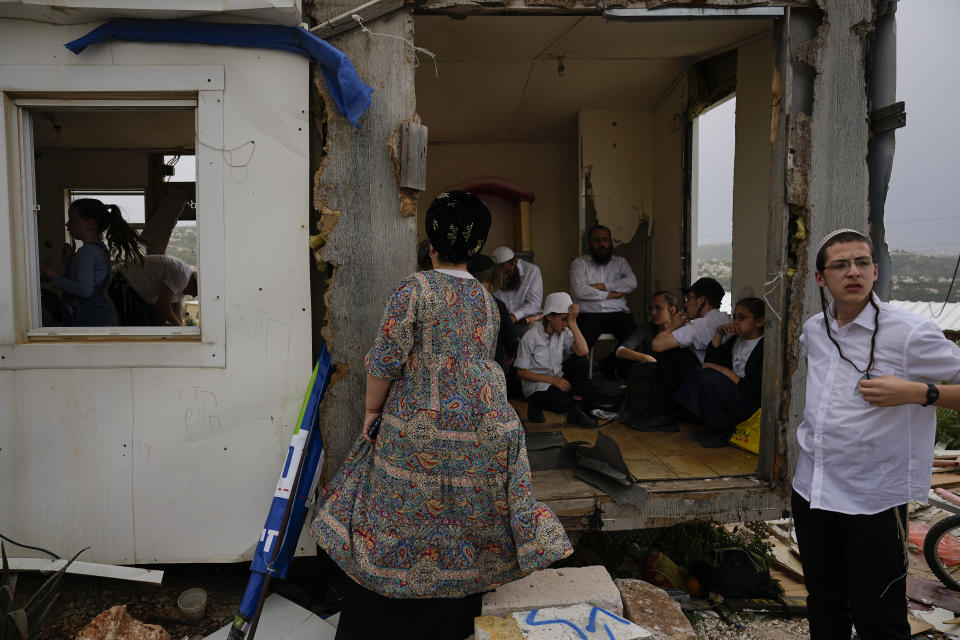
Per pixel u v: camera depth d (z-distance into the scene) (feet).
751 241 14.16
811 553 7.63
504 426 7.61
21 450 9.61
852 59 10.36
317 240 9.69
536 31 13.20
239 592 10.18
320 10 9.51
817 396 7.41
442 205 7.83
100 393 9.64
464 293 7.73
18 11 8.89
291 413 9.86
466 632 8.34
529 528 7.50
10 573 9.48
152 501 9.80
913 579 11.59
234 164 9.52
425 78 16.19
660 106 19.01
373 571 7.54
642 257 20.36
